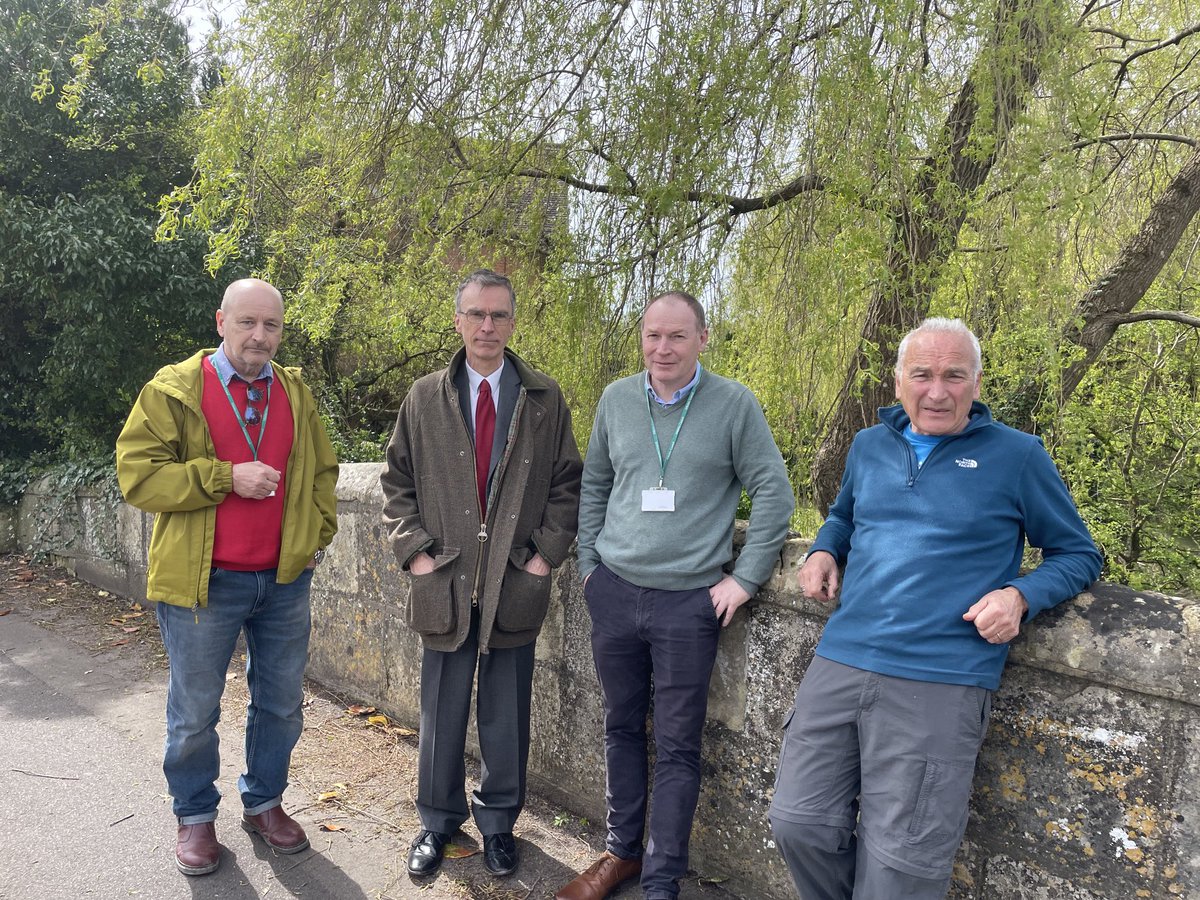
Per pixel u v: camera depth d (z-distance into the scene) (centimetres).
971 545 168
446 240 476
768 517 212
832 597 191
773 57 342
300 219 539
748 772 231
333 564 389
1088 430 624
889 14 294
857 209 328
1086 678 163
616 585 223
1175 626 156
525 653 247
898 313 370
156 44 523
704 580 214
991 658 165
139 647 468
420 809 251
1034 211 307
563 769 288
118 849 252
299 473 248
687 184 372
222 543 233
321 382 945
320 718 361
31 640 481
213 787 247
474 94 397
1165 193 516
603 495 239
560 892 228
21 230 685
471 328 237
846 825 175
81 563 629
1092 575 168
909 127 310
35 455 754
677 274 407
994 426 176
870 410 424
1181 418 654
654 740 236
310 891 233
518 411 241
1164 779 155
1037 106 318
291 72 409
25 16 698
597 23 383
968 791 163
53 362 750
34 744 331
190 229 731
